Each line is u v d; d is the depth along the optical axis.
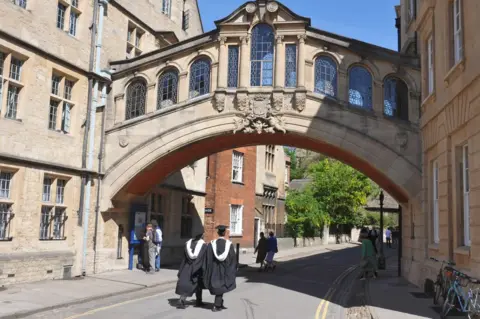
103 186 16.84
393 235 45.56
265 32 16.48
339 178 43.81
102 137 16.92
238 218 30.53
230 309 10.91
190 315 9.94
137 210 18.42
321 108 15.86
